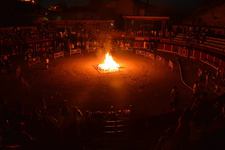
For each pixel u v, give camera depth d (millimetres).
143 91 30828
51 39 49750
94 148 15945
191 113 11594
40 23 52812
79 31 53250
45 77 35750
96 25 55781
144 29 55844
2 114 20312
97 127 18203
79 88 31750
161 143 11445
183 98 28281
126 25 56688
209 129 10898
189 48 44219
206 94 24531
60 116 19109
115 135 17250
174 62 42219
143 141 16203
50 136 16750
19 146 15359
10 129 17062
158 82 33781
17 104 23594
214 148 9906
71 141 16438
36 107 25641
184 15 58156
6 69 37250
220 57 36344
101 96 29391
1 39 42406
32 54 44156
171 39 49188
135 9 59938
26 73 37219
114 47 52031
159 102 27734
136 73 37500
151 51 49062
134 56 48438
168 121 17906
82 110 25594
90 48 51375
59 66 41125
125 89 31516
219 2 48156
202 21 51312
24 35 46281
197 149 10055
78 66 41125
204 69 37000
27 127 18141
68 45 48906
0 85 32219
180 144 10367
